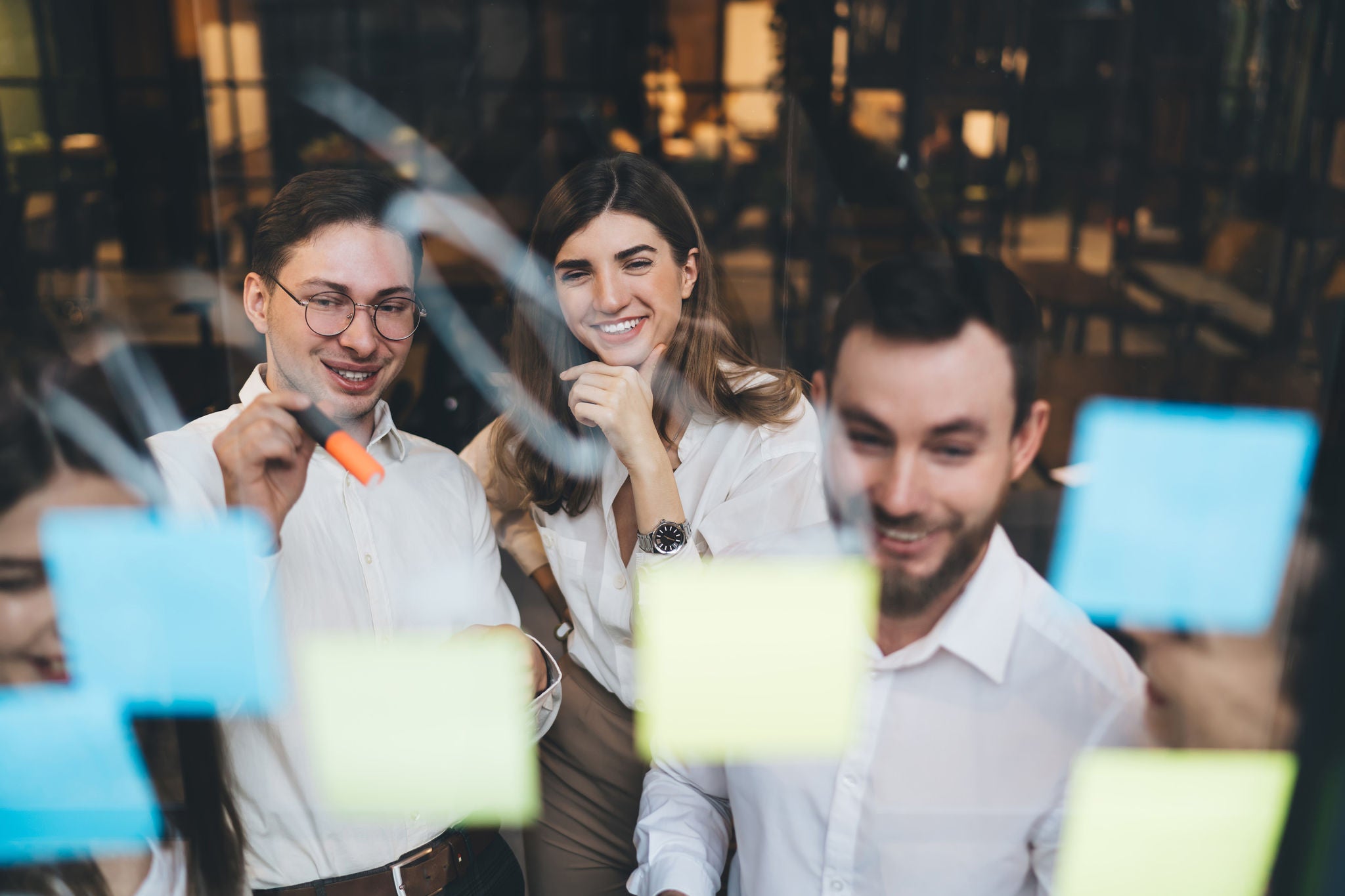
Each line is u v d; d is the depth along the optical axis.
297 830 0.64
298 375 0.66
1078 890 0.64
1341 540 0.62
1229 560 0.65
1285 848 0.64
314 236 0.64
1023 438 0.63
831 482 0.65
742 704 0.67
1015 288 0.61
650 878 0.63
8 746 0.63
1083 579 0.63
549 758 0.80
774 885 0.64
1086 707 0.63
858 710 0.64
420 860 0.65
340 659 0.65
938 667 0.63
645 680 0.68
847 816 0.63
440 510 0.68
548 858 0.80
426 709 0.67
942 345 0.60
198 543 0.63
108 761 0.63
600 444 0.76
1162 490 0.64
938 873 0.63
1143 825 0.64
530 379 0.76
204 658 0.63
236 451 0.62
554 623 0.82
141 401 0.66
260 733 0.64
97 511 0.62
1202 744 0.63
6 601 0.62
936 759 0.63
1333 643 0.63
